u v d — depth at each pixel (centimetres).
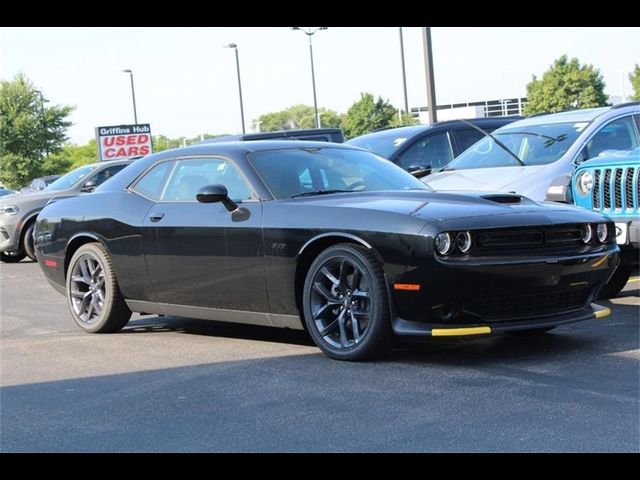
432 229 510
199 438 418
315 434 414
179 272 638
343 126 6366
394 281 523
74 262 725
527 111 5291
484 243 517
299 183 612
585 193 735
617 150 875
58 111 5062
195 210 632
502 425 413
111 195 703
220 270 610
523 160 910
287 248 569
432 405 451
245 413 454
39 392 520
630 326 645
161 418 454
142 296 675
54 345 669
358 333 546
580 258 537
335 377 518
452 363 545
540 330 630
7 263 1487
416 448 388
